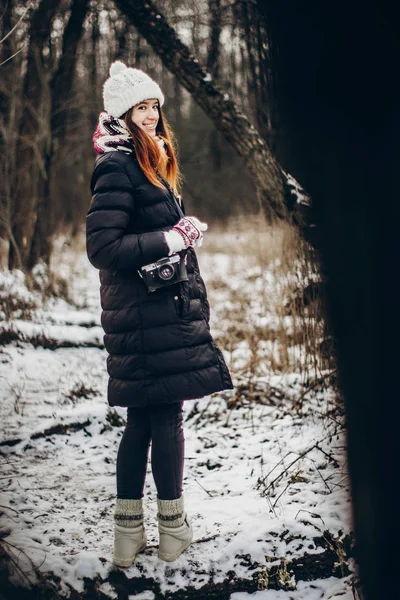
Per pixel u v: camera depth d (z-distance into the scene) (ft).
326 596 8.38
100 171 7.98
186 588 8.13
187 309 8.06
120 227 7.79
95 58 30.89
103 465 11.57
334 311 6.64
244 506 9.50
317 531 8.75
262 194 15.88
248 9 16.98
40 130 25.02
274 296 17.65
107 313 8.21
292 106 7.06
